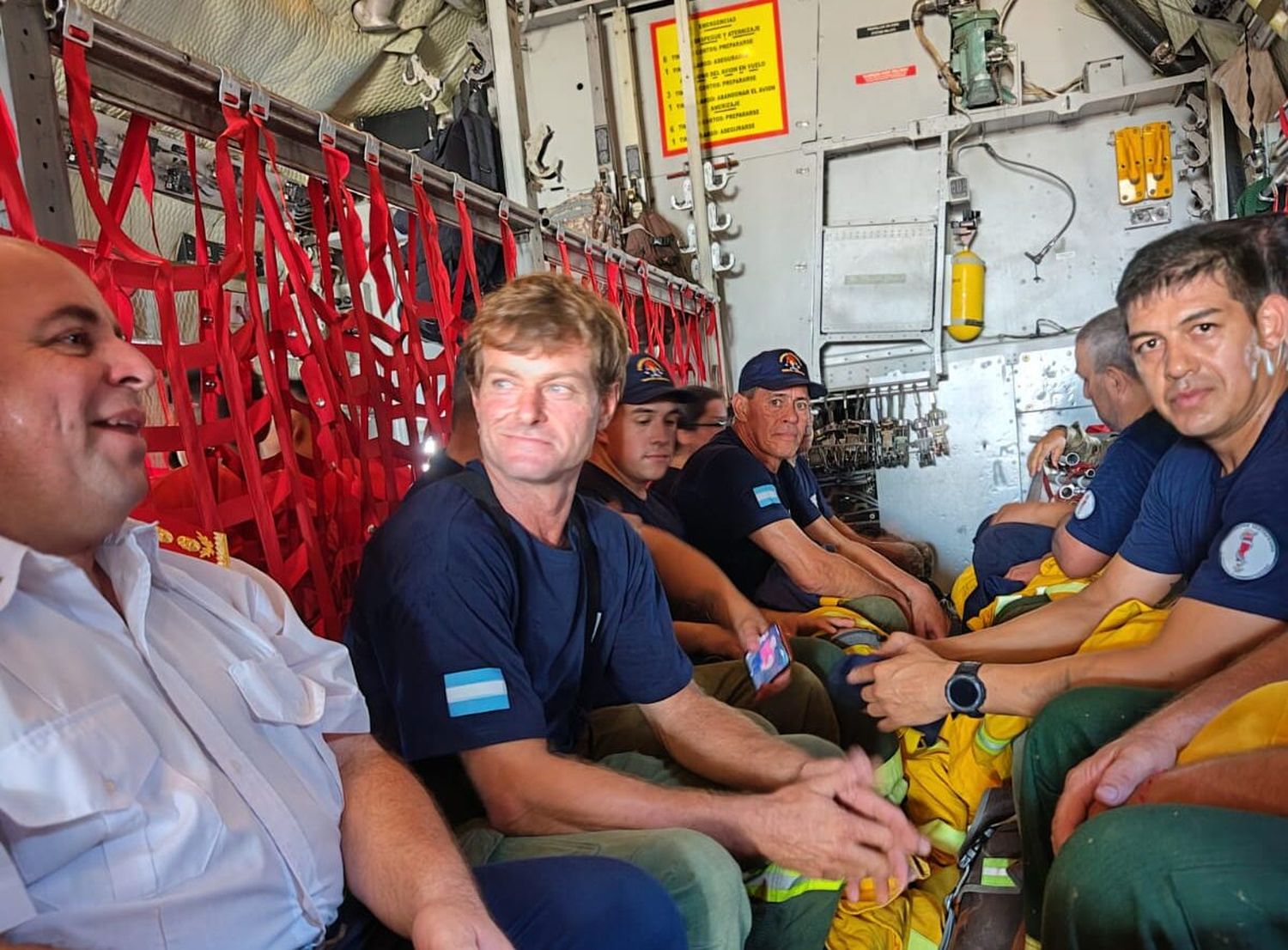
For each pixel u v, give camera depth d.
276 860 0.98
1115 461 2.16
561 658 1.48
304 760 1.11
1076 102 3.89
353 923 1.11
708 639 2.21
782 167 4.25
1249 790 1.08
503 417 1.39
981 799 1.78
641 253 3.92
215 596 1.14
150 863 0.87
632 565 1.62
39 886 0.81
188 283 1.39
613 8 4.30
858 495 4.22
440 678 1.31
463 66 4.20
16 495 0.92
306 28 3.53
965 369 4.12
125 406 0.98
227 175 1.46
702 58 4.30
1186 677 1.51
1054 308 4.07
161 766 0.90
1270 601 1.44
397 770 1.21
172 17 3.07
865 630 2.32
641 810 1.32
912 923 1.70
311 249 3.45
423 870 1.06
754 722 1.67
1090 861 1.01
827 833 1.29
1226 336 1.52
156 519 1.27
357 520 1.71
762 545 2.69
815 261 4.21
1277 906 0.90
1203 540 1.73
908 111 4.11
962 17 3.96
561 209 4.07
